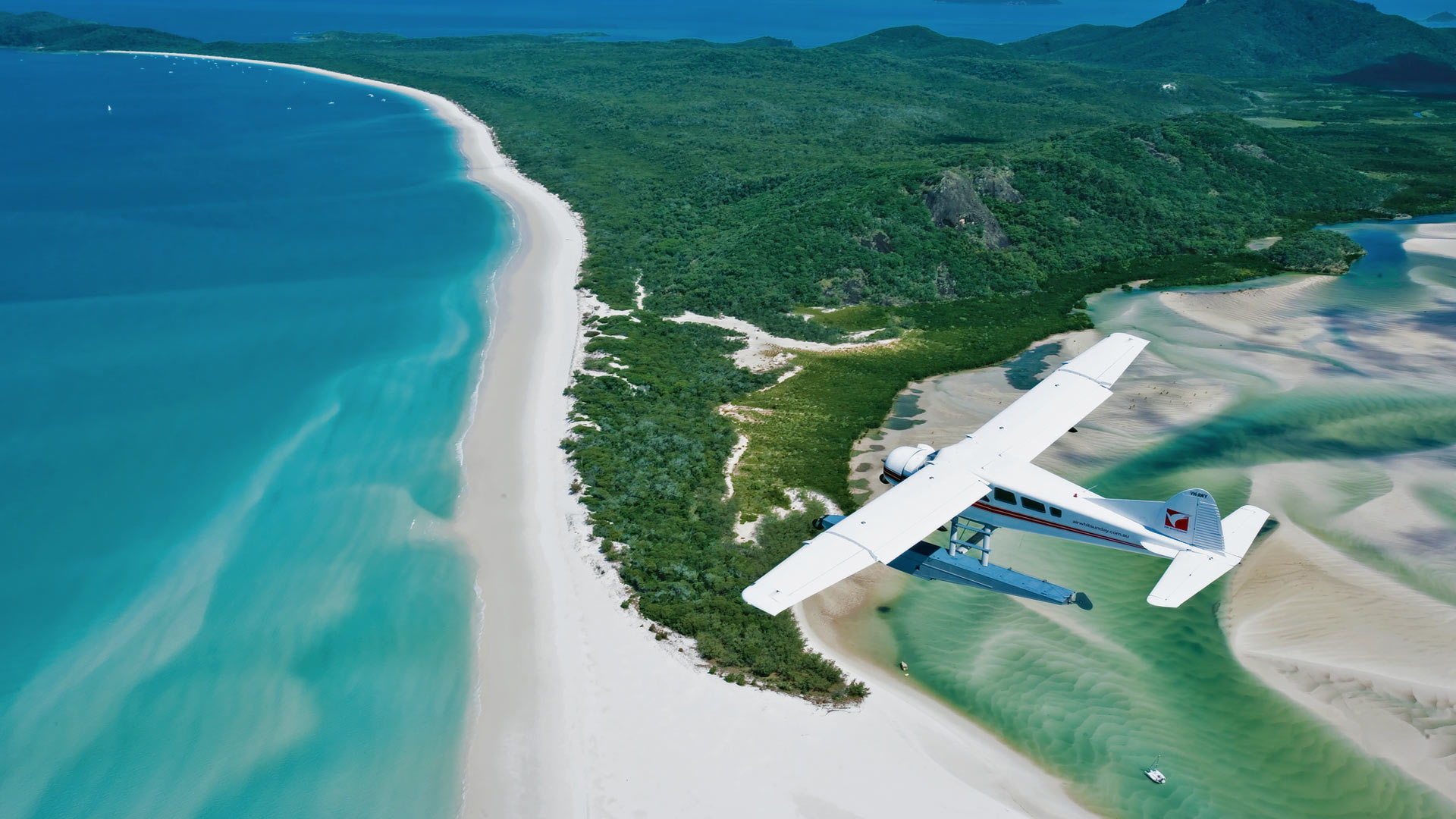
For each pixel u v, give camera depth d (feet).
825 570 88.63
